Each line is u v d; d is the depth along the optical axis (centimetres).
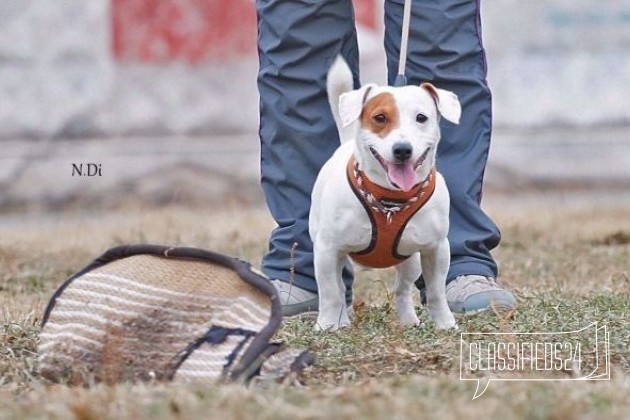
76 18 1903
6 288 1109
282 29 886
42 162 1905
